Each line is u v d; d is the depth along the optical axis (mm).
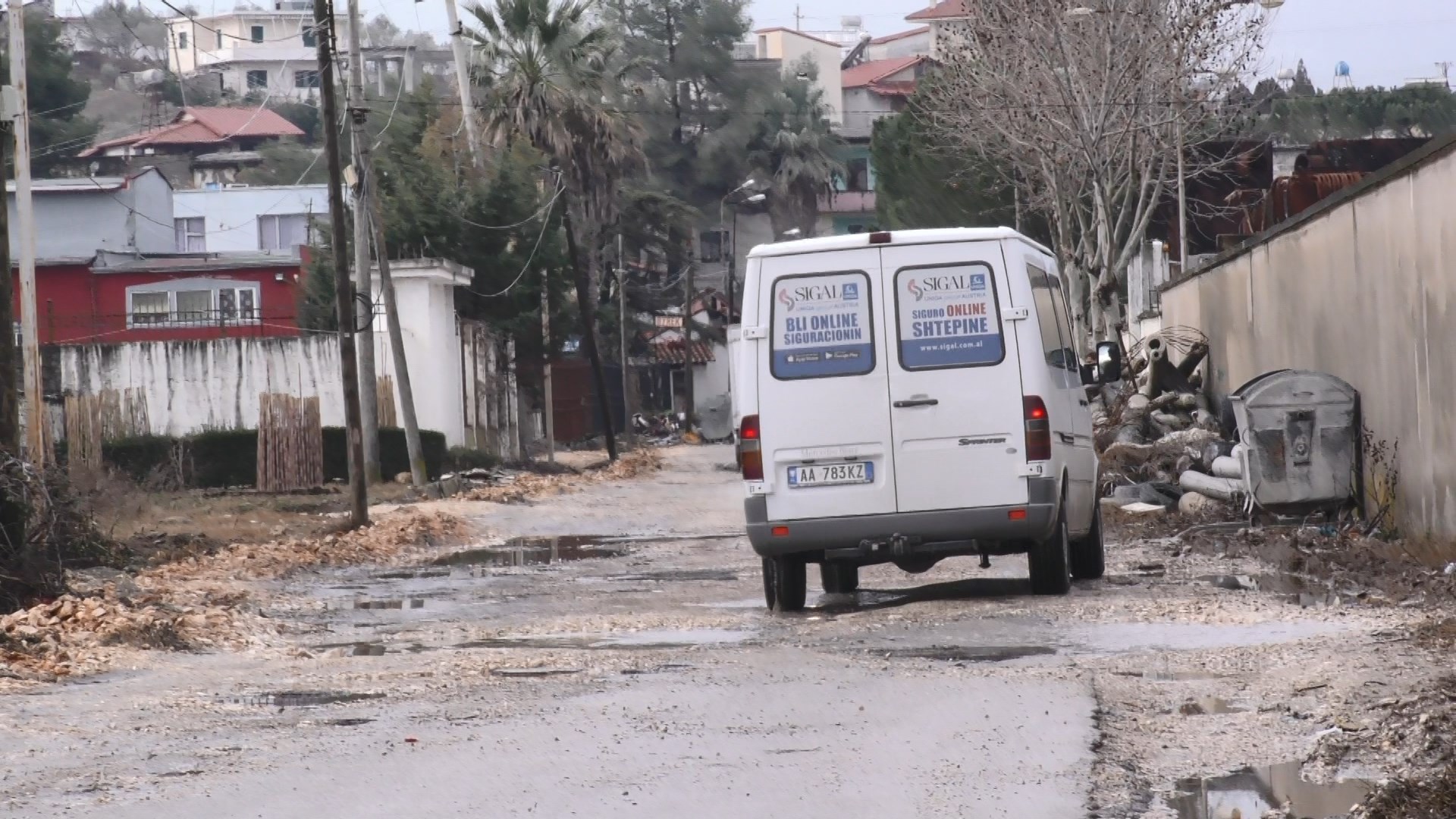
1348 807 12766
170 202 136875
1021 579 30938
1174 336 58500
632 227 174375
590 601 31406
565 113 128250
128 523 52688
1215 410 55031
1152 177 87500
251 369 87375
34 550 29562
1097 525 30969
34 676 21359
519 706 18219
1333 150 92812
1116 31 71875
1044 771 14078
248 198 155000
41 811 13594
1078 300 75500
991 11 75250
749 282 26984
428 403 90438
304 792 14148
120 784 14617
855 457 26594
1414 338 32906
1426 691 16266
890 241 26734
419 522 51844
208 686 20734
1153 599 26078
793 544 26625
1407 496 33438
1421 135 127125
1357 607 24359
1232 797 13172
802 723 16625
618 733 16344
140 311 110750
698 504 66000
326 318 104000
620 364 167875
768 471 26703
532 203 111438
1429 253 31859
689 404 166625
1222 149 93438
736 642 23688
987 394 26438
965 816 12656
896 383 26547
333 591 35906
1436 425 31750
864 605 28156
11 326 30609
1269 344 46500
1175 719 16391
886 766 14500
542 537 52906
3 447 29844
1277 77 123188
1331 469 36344
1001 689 18125
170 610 28375
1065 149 74812
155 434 85688
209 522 55250
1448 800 12508
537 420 124562
